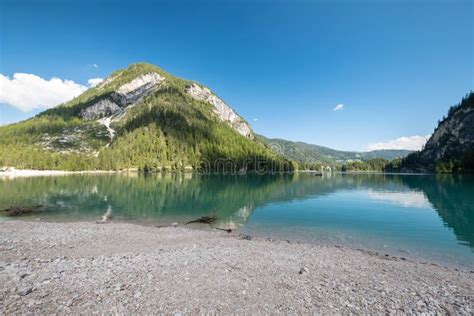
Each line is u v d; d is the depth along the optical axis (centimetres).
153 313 867
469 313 941
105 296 961
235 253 1576
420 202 4400
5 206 3794
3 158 14800
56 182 8325
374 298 1030
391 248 1966
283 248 1789
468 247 1992
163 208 3778
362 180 10894
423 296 1066
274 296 1014
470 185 7575
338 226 2702
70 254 1593
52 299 929
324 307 946
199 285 1084
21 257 1509
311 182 9538
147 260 1379
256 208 3816
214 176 13038
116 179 10025
